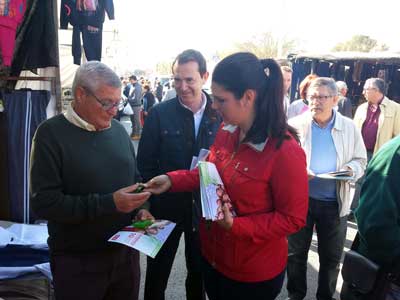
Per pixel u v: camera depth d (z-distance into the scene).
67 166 1.63
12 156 2.75
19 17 2.54
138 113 11.09
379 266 1.51
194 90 2.19
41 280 2.20
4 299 2.13
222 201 1.46
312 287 3.14
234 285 1.61
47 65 2.89
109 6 3.47
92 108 1.60
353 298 1.62
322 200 2.61
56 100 3.01
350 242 4.07
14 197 2.79
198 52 2.22
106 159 1.72
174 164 2.27
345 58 7.20
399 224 1.44
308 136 2.63
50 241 1.76
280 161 1.44
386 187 1.42
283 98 1.45
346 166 2.58
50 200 1.59
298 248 2.71
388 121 4.55
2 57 2.50
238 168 1.52
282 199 1.46
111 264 1.79
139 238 1.63
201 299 2.43
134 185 1.73
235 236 1.49
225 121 1.52
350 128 2.63
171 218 2.32
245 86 1.39
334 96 2.55
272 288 1.61
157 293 2.45
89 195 1.63
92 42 3.49
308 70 7.78
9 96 2.71
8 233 2.39
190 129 2.26
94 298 1.76
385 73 7.18
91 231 1.71
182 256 3.62
